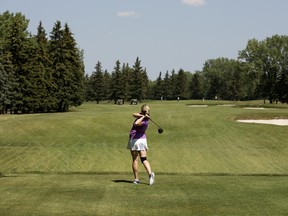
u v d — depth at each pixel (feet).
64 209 23.82
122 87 389.60
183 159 68.64
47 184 32.65
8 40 191.11
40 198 26.86
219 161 67.56
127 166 64.54
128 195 28.02
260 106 183.83
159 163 66.08
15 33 191.72
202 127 95.81
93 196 27.61
